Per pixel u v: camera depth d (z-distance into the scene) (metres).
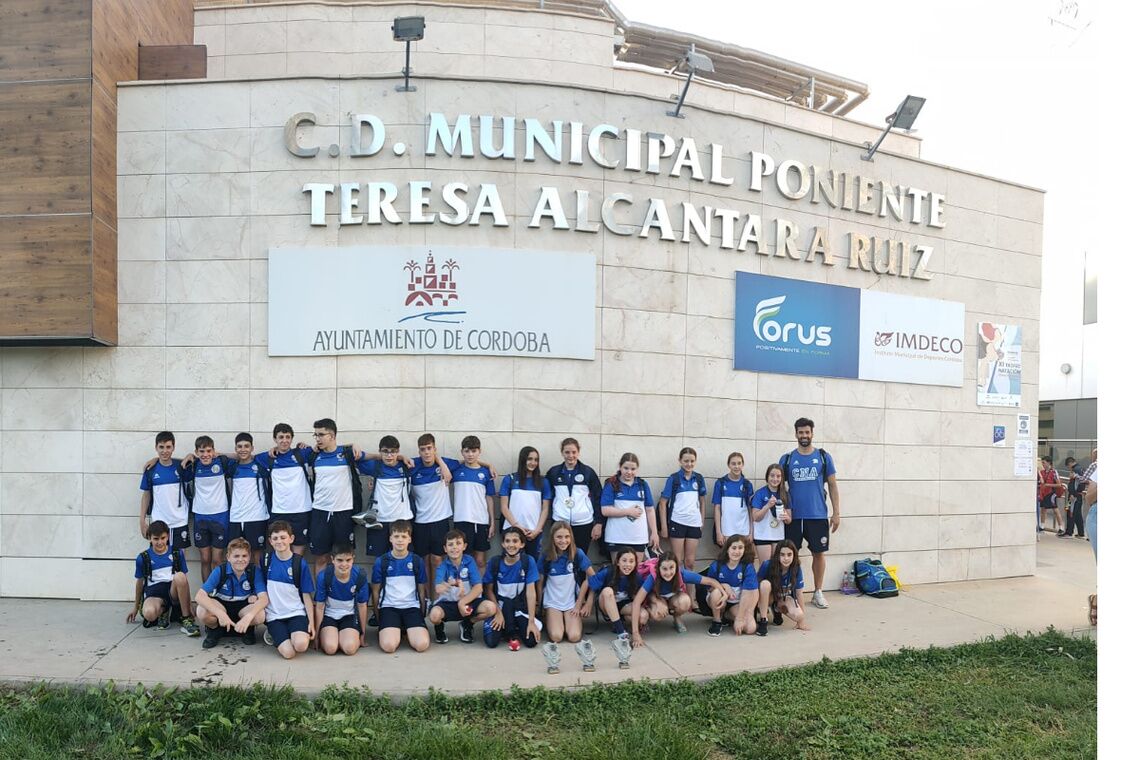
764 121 8.22
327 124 7.34
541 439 7.39
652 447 7.68
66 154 6.81
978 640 6.23
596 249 7.56
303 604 5.75
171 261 7.34
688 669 5.38
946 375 9.12
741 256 8.09
